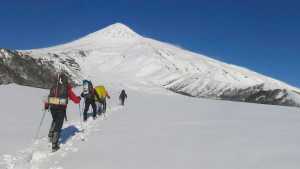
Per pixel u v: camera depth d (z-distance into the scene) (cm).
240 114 1723
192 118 1537
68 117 1730
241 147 898
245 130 1145
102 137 1099
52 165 836
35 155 902
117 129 1253
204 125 1285
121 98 2705
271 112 1850
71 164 830
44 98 1064
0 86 3092
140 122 1429
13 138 1080
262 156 810
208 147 912
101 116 1752
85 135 1155
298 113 1781
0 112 1612
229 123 1332
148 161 812
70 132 1241
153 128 1235
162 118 1560
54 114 1036
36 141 1059
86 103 1611
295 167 725
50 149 982
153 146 946
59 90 1050
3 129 1219
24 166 835
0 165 823
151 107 2328
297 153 823
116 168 774
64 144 1032
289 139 979
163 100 3434
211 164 770
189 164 778
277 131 1116
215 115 1680
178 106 2431
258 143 937
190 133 1108
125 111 2022
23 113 1631
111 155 880
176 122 1393
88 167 797
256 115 1670
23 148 977
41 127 1301
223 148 896
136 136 1087
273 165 743
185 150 891
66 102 1048
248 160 786
